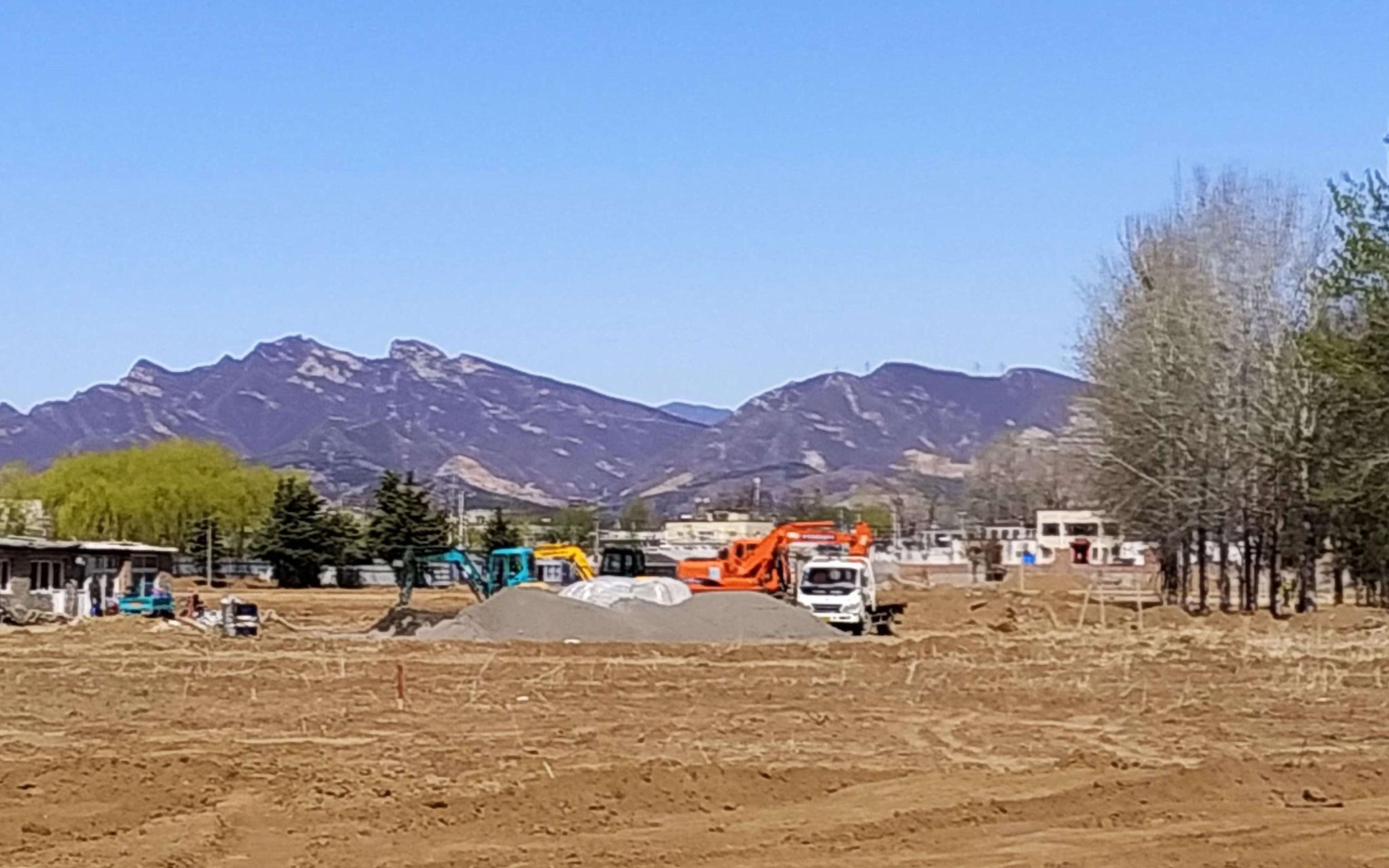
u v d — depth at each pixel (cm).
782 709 2752
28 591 6938
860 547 6012
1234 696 2920
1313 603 5856
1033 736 2366
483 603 4753
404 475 14688
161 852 1504
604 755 2162
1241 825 1642
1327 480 5331
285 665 3672
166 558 8050
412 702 2886
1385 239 4738
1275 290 5753
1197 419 5878
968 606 6359
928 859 1475
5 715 2688
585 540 13938
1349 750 2206
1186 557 6475
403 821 1650
